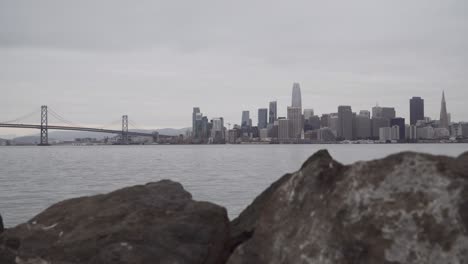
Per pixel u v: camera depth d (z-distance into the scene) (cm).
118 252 588
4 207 2912
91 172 6512
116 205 701
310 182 529
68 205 738
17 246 666
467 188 425
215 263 639
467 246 400
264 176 5406
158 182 813
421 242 414
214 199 3112
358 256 438
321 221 477
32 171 6788
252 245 534
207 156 13225
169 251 603
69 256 595
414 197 436
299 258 471
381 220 437
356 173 482
